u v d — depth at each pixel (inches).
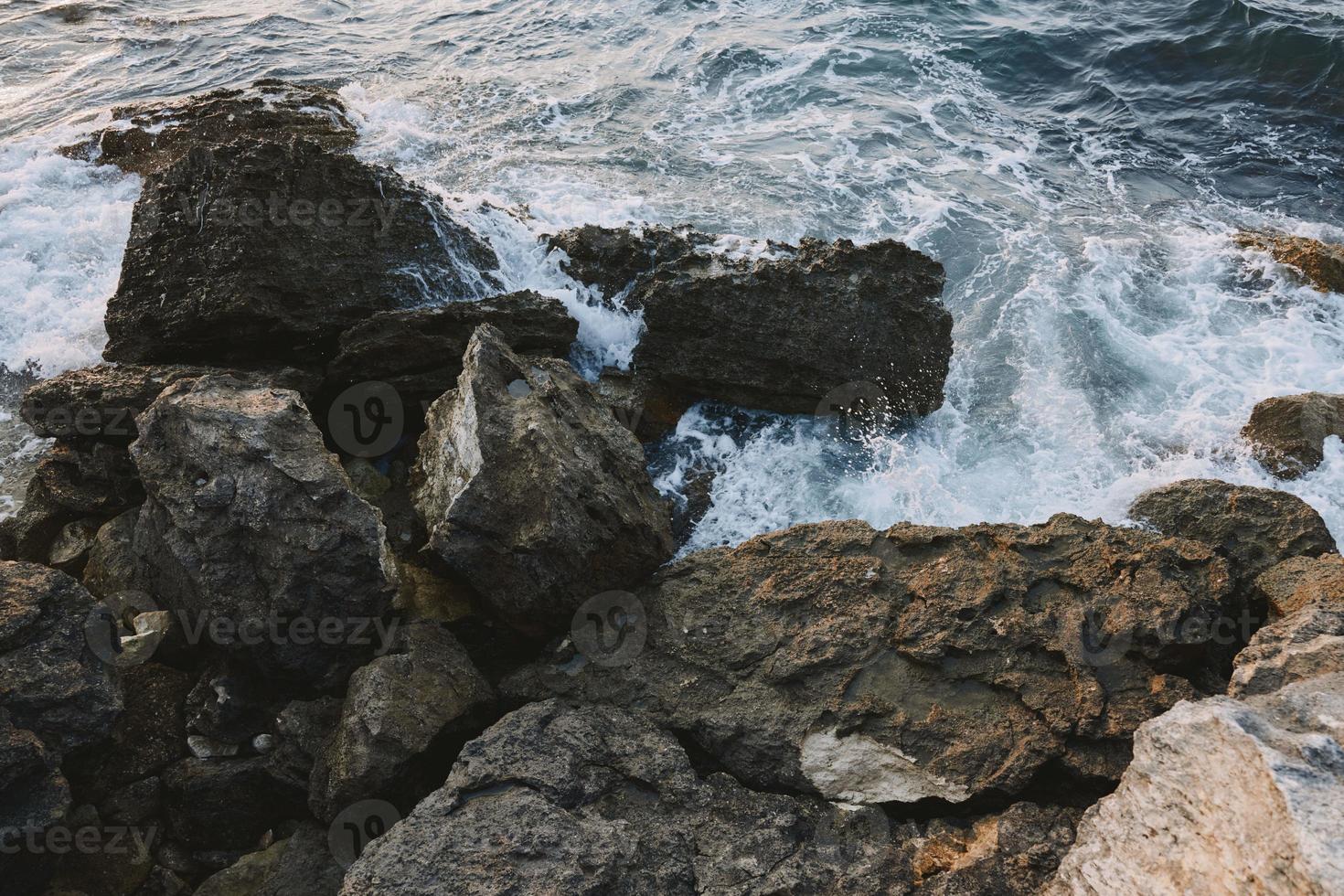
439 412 338.3
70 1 812.6
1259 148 633.0
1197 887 188.9
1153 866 199.9
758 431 400.2
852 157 592.4
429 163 574.6
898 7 780.6
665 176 564.1
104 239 479.5
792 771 268.2
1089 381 428.5
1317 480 373.1
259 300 356.5
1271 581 295.7
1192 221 556.7
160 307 362.0
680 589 308.0
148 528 293.6
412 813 240.1
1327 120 655.1
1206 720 200.4
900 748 267.0
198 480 286.8
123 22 786.8
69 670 258.7
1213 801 191.8
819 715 272.8
